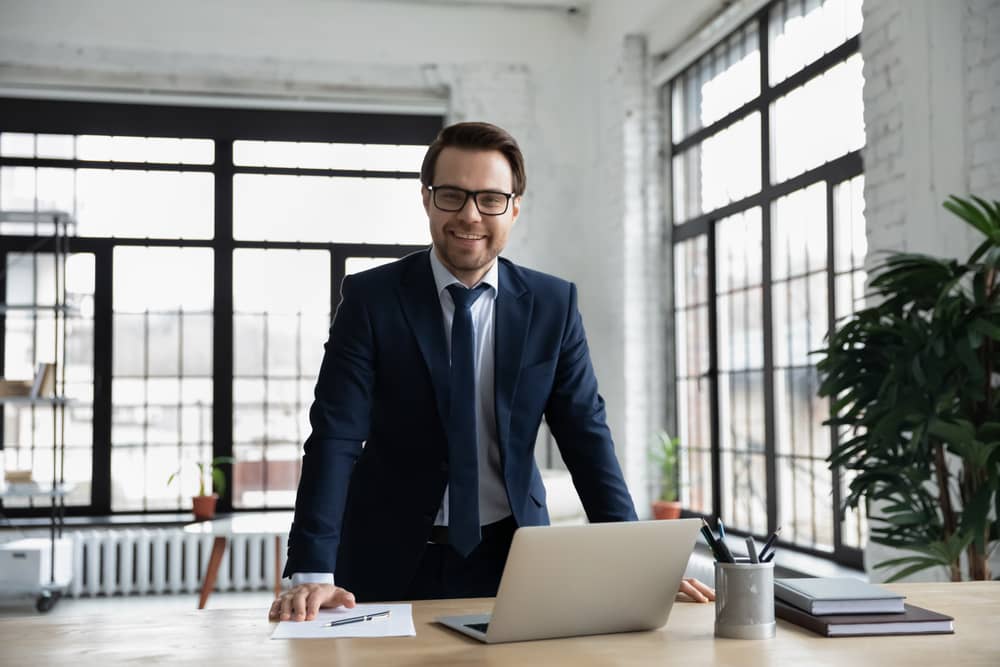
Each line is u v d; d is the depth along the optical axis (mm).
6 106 7402
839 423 3145
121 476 7508
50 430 7406
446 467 1950
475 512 1950
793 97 5254
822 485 4914
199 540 6980
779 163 5426
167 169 7641
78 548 6746
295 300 7793
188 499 7578
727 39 6070
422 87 7848
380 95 7766
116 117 7527
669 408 6879
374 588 1966
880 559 3975
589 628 1517
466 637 1500
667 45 6754
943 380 2832
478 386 1999
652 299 6941
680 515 6570
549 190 7738
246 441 7688
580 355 2088
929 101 3758
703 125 6430
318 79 7625
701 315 6438
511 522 2014
